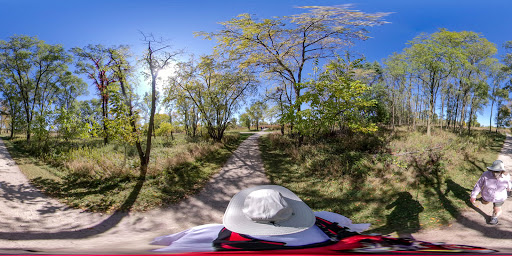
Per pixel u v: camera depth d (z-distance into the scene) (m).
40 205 10.25
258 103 31.31
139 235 7.06
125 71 16.70
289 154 20.38
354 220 8.20
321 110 14.53
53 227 8.14
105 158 17.14
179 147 23.42
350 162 15.12
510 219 6.84
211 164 18.02
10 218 8.58
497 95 38.59
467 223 6.75
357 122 16.27
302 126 14.71
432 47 27.56
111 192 12.07
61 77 42.66
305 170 15.36
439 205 8.53
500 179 6.50
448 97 44.06
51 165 17.83
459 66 28.48
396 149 17.56
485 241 5.16
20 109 38.94
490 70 36.22
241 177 14.91
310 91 15.29
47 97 44.84
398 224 7.40
